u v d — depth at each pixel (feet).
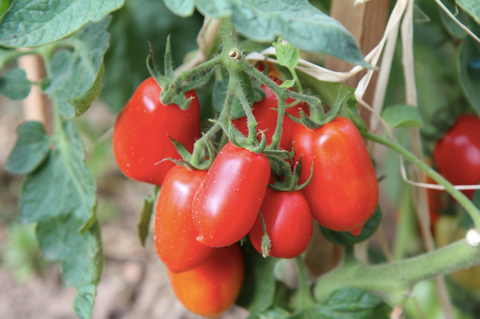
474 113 1.88
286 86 1.33
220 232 1.30
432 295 2.43
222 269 1.54
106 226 3.99
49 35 1.29
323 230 1.61
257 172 1.29
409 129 1.75
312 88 1.55
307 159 1.37
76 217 1.60
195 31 2.05
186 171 1.38
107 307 3.36
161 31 2.02
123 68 2.02
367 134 1.53
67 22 1.30
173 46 2.04
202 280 1.53
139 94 1.41
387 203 3.56
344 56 1.25
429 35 2.07
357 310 1.60
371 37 1.56
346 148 1.35
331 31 1.25
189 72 1.35
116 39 1.99
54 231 1.61
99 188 4.25
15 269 3.65
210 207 1.29
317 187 1.38
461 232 1.94
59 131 1.63
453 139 1.84
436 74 2.18
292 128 1.42
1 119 4.80
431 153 1.99
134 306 3.38
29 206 1.63
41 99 2.31
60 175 1.63
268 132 1.41
